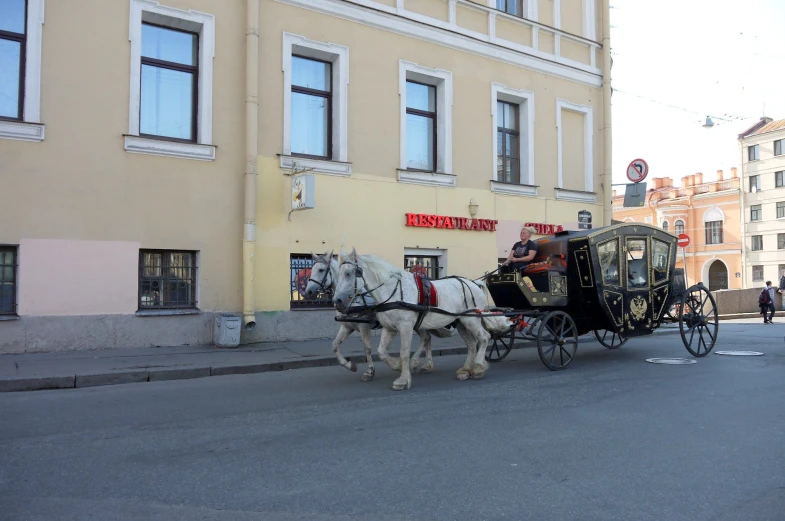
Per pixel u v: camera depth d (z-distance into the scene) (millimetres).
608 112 18766
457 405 7434
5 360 9750
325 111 13945
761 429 6262
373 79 14266
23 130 10438
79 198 10883
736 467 5051
